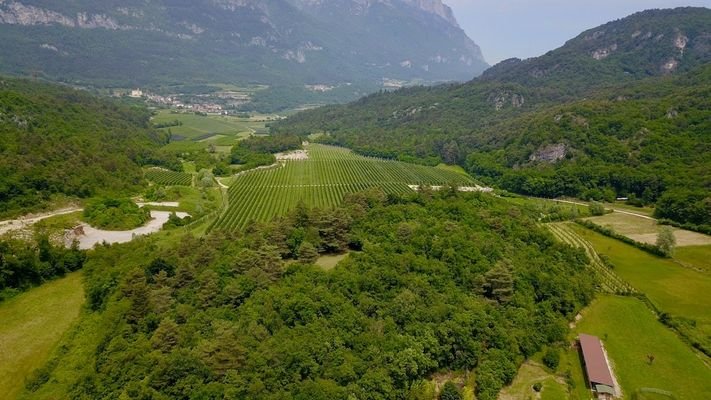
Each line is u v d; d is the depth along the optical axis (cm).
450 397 7006
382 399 6494
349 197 13788
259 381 6372
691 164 18212
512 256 10162
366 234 10800
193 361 6681
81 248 12312
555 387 7638
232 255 9894
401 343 7231
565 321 9225
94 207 14625
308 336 7175
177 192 18400
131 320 8288
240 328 7338
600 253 13225
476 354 7681
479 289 8950
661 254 13138
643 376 8119
